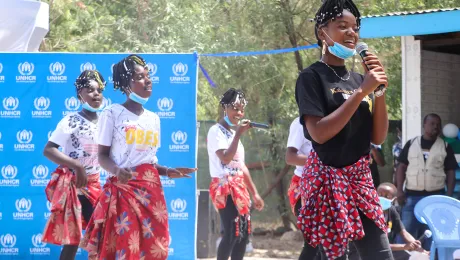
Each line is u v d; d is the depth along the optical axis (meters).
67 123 6.92
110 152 5.96
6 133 8.48
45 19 10.70
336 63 4.34
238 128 7.77
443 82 11.28
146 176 5.91
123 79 6.01
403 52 11.00
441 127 10.75
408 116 10.95
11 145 8.48
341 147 4.22
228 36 13.36
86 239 5.98
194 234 8.44
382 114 4.31
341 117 4.02
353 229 4.19
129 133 5.89
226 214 7.76
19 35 10.30
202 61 13.28
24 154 8.47
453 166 9.82
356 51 4.22
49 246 8.46
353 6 4.30
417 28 9.74
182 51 13.30
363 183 4.29
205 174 12.65
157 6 14.17
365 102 4.29
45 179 8.48
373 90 4.00
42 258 8.46
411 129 10.90
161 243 5.87
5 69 8.48
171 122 8.48
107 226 5.82
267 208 13.63
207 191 10.77
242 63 13.31
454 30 9.50
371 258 4.25
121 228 5.77
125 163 5.91
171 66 8.48
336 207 4.19
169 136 8.47
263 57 13.45
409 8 13.71
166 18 13.73
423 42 11.14
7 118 8.48
